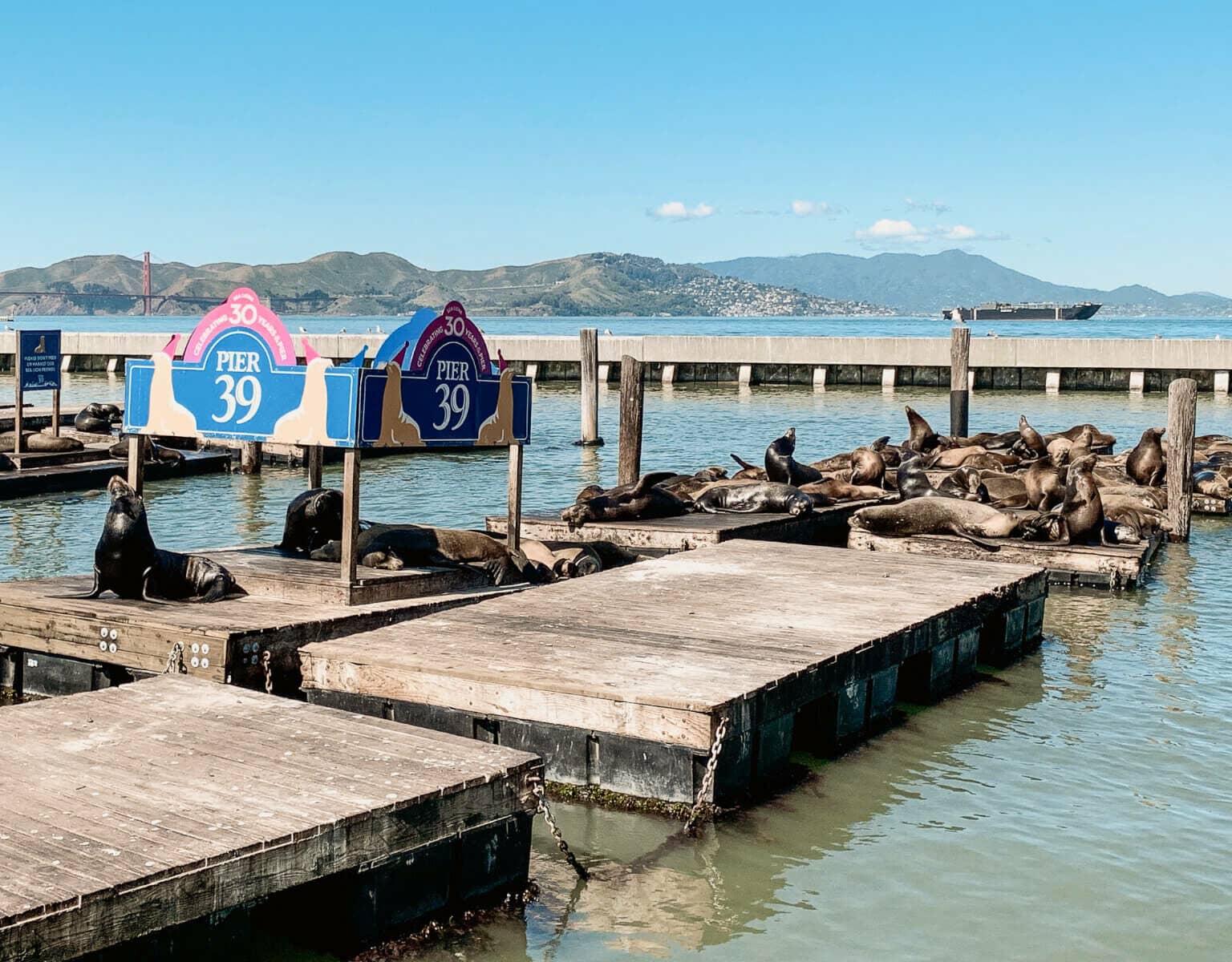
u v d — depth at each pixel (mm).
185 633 8984
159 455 23297
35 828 5523
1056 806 7996
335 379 10297
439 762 6484
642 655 8719
